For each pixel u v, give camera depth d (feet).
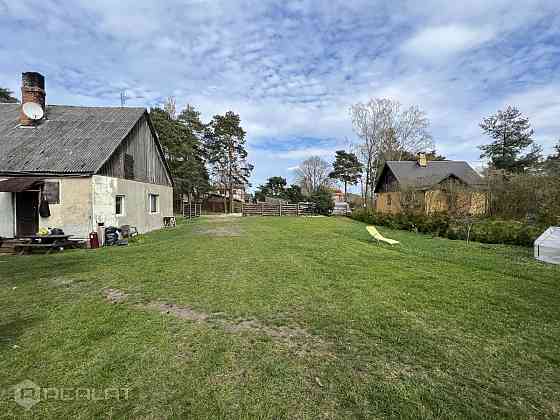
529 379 9.20
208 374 9.30
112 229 38.47
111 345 11.06
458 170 89.97
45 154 38.93
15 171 36.42
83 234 37.29
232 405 7.91
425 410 7.75
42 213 36.86
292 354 10.56
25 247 33.42
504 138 96.02
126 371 9.45
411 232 54.49
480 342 11.51
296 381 8.99
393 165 92.89
